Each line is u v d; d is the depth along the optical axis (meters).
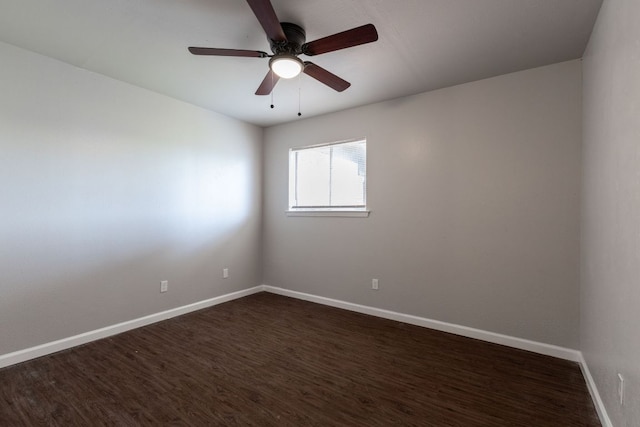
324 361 2.32
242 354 2.43
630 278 1.28
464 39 2.10
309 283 3.87
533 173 2.49
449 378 2.09
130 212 2.90
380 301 3.29
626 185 1.33
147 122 3.03
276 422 1.65
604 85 1.68
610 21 1.57
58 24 1.98
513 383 2.03
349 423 1.65
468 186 2.78
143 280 3.01
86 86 2.61
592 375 1.91
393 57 2.34
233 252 3.92
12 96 2.23
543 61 2.39
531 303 2.50
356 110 3.46
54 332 2.43
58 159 2.45
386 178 3.24
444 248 2.90
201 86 2.94
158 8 1.82
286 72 2.00
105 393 1.89
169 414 1.70
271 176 4.24
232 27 2.01
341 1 1.73
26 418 1.66
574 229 2.34
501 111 2.63
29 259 2.31
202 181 3.55
